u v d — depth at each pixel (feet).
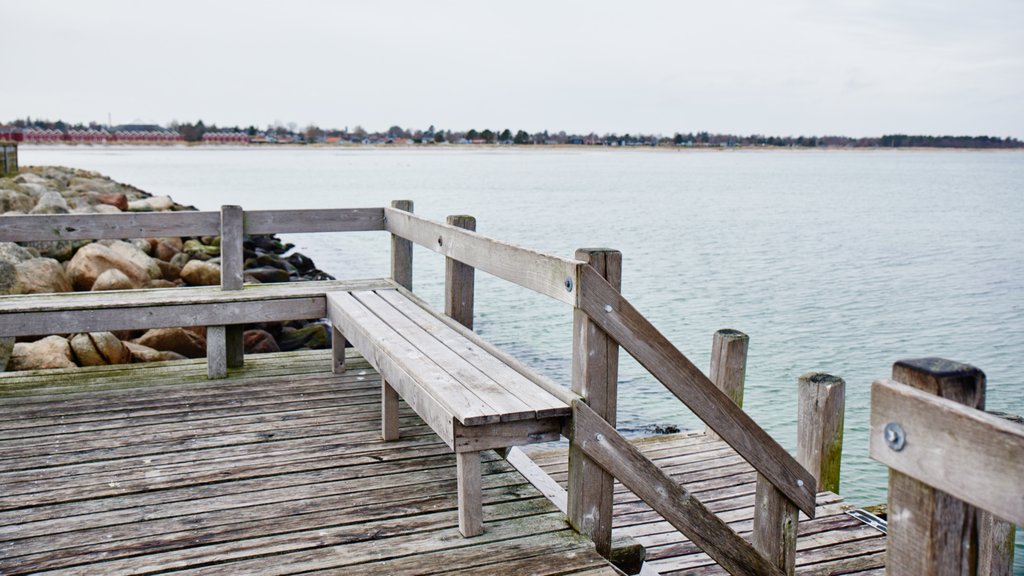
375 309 18.44
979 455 5.60
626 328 11.43
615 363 11.59
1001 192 226.79
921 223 123.54
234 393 18.83
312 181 242.37
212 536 11.98
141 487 13.66
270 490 13.60
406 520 12.48
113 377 19.95
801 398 18.48
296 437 16.07
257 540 11.85
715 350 19.67
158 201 73.46
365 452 15.31
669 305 55.26
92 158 546.26
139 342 27.22
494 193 192.34
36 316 18.30
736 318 51.37
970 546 6.23
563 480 17.92
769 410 33.14
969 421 5.67
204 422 16.89
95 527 12.25
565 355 40.65
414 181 255.50
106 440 15.80
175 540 11.85
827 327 49.37
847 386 37.24
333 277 66.39
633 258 78.74
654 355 11.59
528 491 13.50
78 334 23.75
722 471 18.89
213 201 147.13
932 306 56.95
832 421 18.08
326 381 19.83
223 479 14.03
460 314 16.81
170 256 48.44
